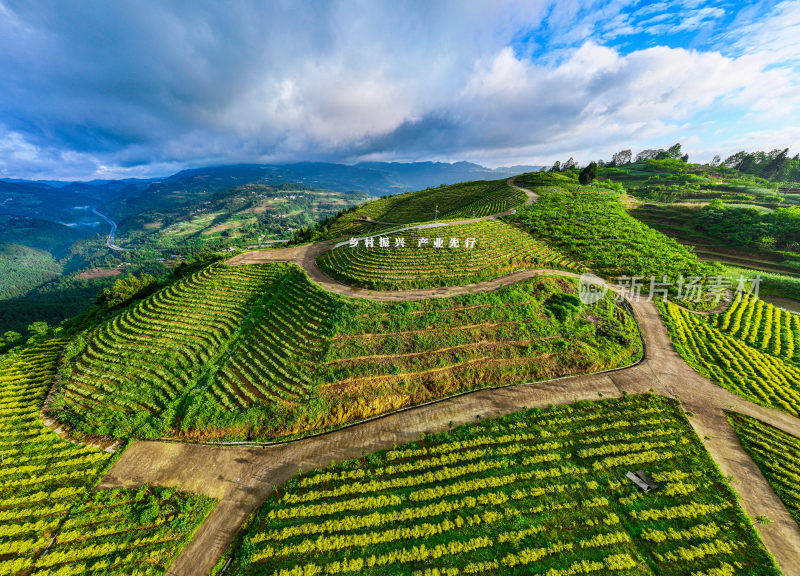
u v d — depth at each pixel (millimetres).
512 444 30469
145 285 71188
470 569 21688
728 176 157500
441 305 47281
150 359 40844
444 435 31422
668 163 182125
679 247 72312
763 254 74312
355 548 23203
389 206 135125
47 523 25297
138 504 26562
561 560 22016
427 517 24984
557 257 65062
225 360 40250
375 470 28562
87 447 31250
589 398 35750
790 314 50656
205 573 22438
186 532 24578
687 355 42188
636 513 24625
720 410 34156
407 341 41312
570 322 46500
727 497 25766
